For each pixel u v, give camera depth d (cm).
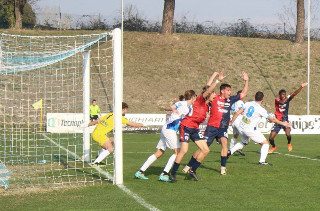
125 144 2522
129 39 5178
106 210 914
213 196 1056
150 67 4706
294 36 5722
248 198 1038
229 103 1382
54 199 1030
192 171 1269
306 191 1124
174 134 1253
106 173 1402
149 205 955
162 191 1116
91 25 5575
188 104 1252
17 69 1560
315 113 4222
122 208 929
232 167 1528
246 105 1603
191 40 5297
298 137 3136
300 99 4400
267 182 1247
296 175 1364
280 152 2109
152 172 1424
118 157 1223
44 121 2920
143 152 2097
